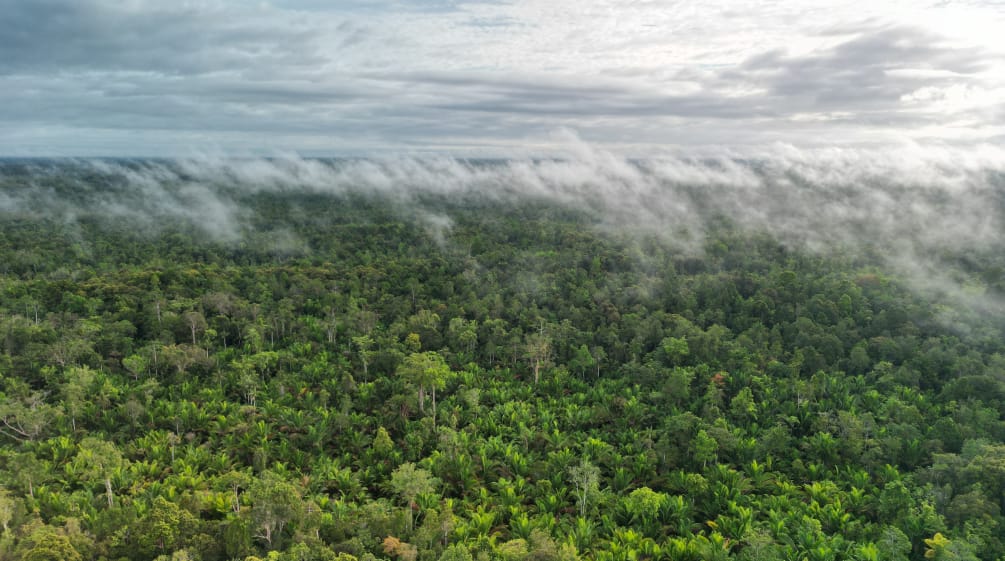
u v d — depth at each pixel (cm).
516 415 8831
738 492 6825
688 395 9331
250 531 5353
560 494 6938
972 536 5734
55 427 8225
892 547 5644
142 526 5206
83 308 12850
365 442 8256
